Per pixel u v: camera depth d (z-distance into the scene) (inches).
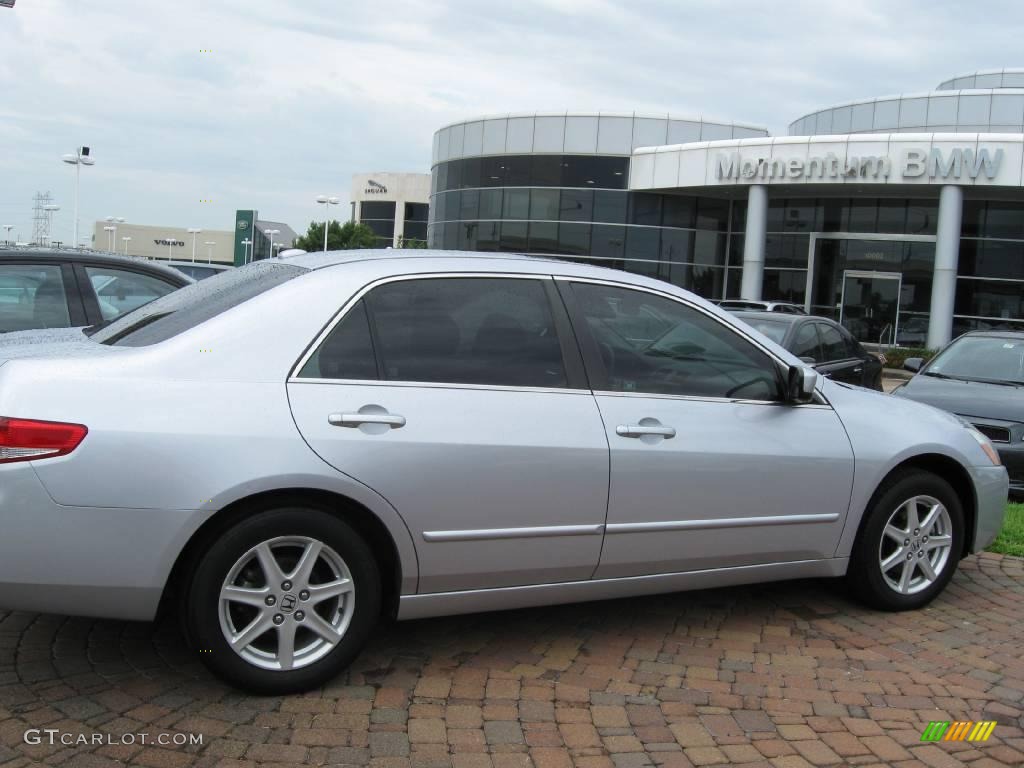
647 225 1211.2
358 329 139.3
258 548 129.0
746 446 160.1
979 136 966.4
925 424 184.1
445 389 140.6
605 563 151.6
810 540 169.0
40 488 120.0
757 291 1104.2
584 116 1213.7
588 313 156.6
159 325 144.9
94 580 122.6
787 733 131.3
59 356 130.5
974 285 1086.4
